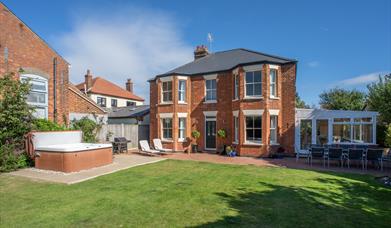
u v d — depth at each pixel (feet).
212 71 69.15
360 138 56.54
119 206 22.98
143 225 18.88
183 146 71.67
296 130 59.52
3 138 40.60
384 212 21.97
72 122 62.03
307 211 21.91
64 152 38.42
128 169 41.37
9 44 50.47
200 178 34.58
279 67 60.03
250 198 25.41
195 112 72.23
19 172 38.65
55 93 58.80
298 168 43.37
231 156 59.41
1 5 49.32
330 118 58.39
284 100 60.39
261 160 53.01
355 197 26.32
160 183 31.68
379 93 84.17
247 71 60.34
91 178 34.50
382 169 42.19
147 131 84.43
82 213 21.31
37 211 21.93
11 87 42.19
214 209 22.18
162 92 74.13
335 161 51.16
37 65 55.57
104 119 74.43
